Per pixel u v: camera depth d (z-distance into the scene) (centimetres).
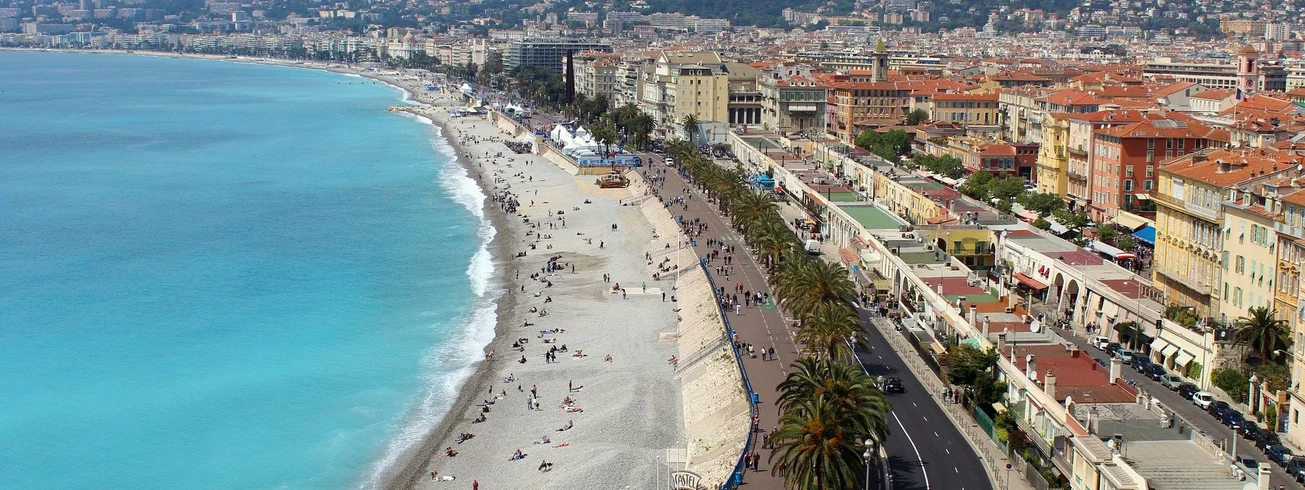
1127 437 13675
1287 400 15412
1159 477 12462
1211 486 12269
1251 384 16212
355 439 18875
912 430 16350
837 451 13338
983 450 15575
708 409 18738
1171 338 18438
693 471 16312
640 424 18738
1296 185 18175
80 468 17838
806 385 14875
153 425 19475
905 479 14650
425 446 18512
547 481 16875
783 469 14200
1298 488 13588
